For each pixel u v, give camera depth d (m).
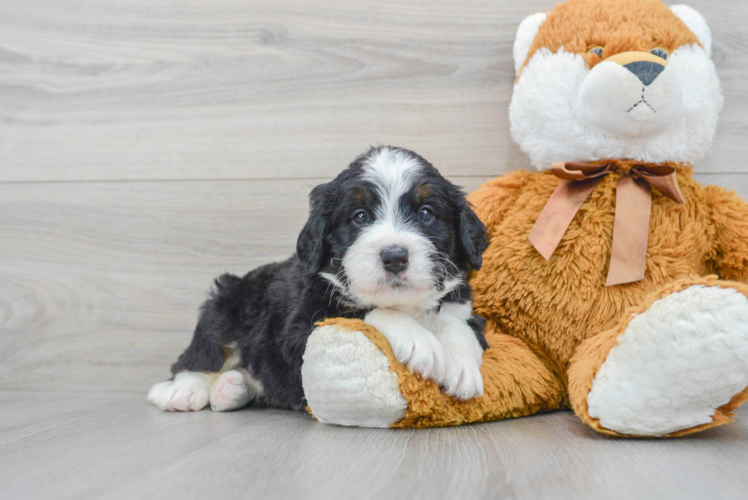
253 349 2.24
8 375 2.94
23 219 2.98
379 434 1.69
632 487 1.16
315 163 2.86
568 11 2.23
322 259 1.94
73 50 3.00
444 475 1.25
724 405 1.53
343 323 1.74
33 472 1.34
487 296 2.17
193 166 2.92
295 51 2.88
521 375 1.93
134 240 2.93
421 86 2.81
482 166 2.77
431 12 2.81
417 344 1.71
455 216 1.97
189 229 2.91
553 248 2.04
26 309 2.95
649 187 2.10
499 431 1.71
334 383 1.70
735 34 2.63
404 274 1.75
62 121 2.99
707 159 2.63
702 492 1.12
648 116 1.96
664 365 1.50
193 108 2.93
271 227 2.88
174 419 2.04
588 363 1.68
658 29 2.10
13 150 3.00
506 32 2.77
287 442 1.59
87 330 2.92
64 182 2.97
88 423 1.98
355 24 2.85
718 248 2.06
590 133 2.10
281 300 2.15
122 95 2.97
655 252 2.01
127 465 1.38
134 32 2.97
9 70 3.01
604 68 1.98
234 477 1.26
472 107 2.78
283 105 2.88
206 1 2.93
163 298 2.90
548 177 2.25
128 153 2.95
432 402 1.73
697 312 1.47
